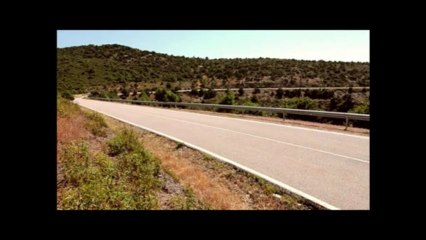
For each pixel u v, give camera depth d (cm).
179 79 9931
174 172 866
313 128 1636
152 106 4225
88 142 1082
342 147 1151
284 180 790
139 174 746
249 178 831
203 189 757
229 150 1155
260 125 1812
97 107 3850
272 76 8062
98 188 582
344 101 2145
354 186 734
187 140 1376
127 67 12062
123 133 1143
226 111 2942
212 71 9938
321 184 753
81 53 13650
